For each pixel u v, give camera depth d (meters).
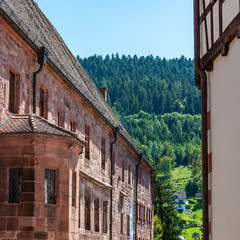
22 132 17.08
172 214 75.31
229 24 14.41
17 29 18.31
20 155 17.06
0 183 16.97
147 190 51.19
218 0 15.41
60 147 17.70
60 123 24.81
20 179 17.11
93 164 29.83
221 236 15.23
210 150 16.44
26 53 20.14
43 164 17.20
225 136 15.21
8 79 18.28
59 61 24.34
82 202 25.98
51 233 17.14
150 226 52.72
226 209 14.93
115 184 35.50
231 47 14.84
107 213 32.72
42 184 17.08
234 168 14.43
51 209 17.28
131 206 41.62
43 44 22.72
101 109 32.06
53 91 23.22
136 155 44.28
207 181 16.53
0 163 17.09
